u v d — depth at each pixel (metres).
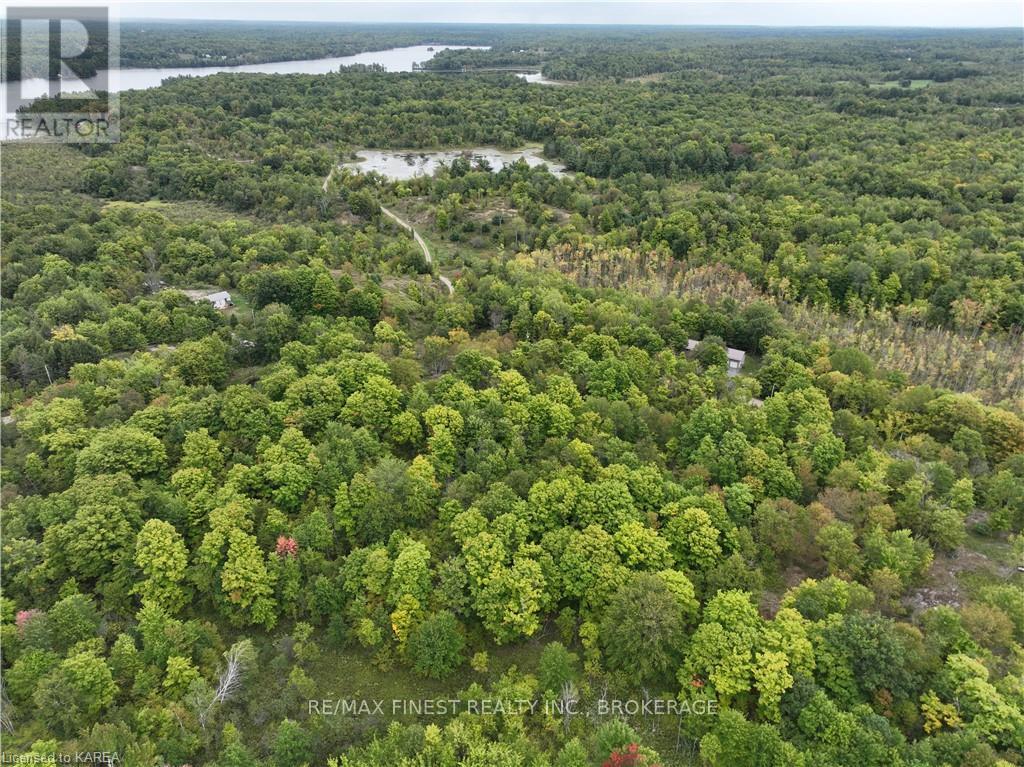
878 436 91.56
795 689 55.66
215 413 85.75
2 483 74.38
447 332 115.00
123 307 119.12
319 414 85.88
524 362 102.06
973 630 61.38
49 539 65.00
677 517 71.00
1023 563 74.81
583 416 88.38
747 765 52.75
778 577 72.31
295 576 65.44
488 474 77.81
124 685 57.25
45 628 57.94
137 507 69.50
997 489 79.81
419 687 61.34
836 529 70.69
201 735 54.66
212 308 122.44
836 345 119.69
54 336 106.19
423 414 86.38
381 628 62.84
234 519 68.38
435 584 66.81
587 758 53.28
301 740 52.41
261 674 61.06
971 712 54.00
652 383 99.88
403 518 73.69
